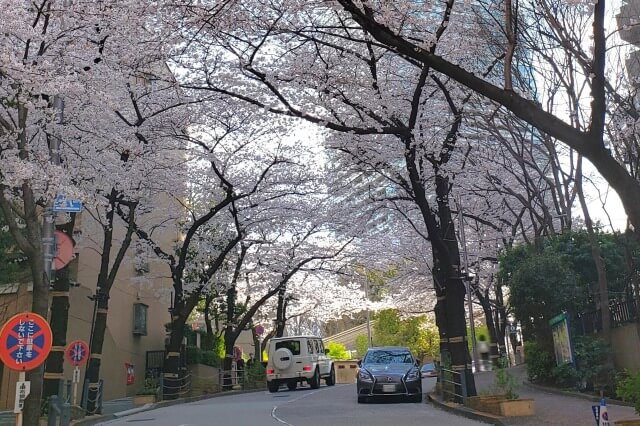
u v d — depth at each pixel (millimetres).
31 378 11297
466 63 16156
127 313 29359
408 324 49812
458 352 15656
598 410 7133
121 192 18812
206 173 25578
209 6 12008
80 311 23953
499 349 31891
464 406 14836
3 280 16625
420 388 18578
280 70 14617
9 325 9508
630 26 14469
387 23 11078
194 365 33375
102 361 25344
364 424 12969
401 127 14906
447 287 15977
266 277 32156
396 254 31156
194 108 21094
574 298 17484
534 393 16953
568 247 18922
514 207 26078
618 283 18031
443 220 17078
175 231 33594
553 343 17766
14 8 11336
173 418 15914
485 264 29344
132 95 19016
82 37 13828
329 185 24359
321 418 14445
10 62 11047
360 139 17016
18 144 12680
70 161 15727
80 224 23156
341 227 28203
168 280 34812
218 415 16125
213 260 28609
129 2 12781
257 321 40719
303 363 27094
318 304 40344
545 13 15406
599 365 15531
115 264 18703
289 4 12086
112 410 19281
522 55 16703
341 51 14438
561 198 20656
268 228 29031
